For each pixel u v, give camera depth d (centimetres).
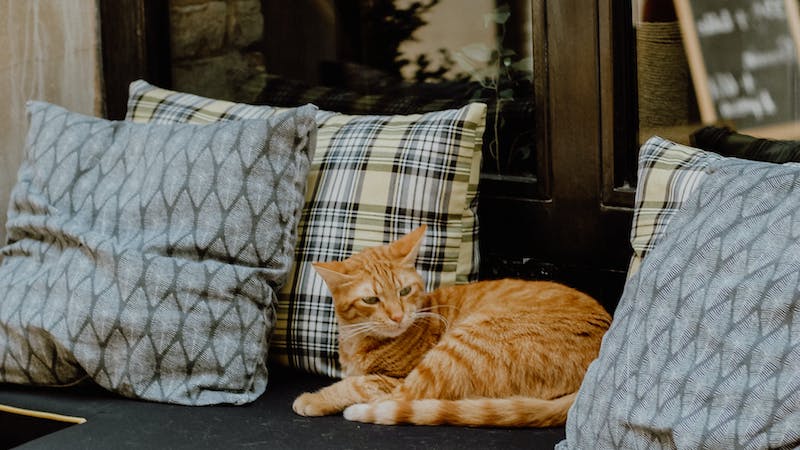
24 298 210
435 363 188
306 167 208
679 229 157
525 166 231
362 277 197
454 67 240
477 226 216
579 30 213
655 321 149
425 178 206
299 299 210
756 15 204
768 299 136
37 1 279
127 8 271
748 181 152
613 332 158
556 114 220
